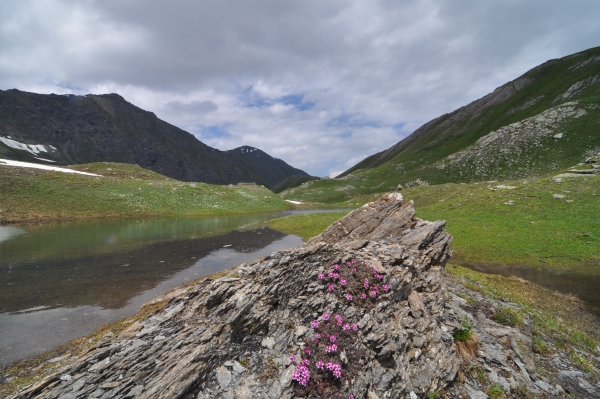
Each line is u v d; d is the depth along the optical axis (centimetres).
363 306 1109
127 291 1942
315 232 4666
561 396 1059
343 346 946
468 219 4356
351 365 906
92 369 786
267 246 3575
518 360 1228
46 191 5794
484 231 3806
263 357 907
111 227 4697
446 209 5156
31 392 703
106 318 1537
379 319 1073
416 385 971
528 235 3494
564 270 2694
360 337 990
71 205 5631
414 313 1197
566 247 3102
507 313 1602
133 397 711
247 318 978
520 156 10769
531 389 1078
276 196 11844
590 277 2511
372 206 2139
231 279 1188
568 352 1333
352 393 839
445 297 1512
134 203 6488
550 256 2991
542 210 4103
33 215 4959
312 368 866
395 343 1018
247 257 2978
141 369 791
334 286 1151
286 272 1164
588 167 5475
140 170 10550
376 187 14812
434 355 1088
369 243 1631
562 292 2217
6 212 4791
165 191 7681
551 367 1223
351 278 1192
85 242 3541
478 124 18925
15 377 1026
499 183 6462
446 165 13100
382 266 1306
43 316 1553
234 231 4769
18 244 3356
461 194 6222
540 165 9719
